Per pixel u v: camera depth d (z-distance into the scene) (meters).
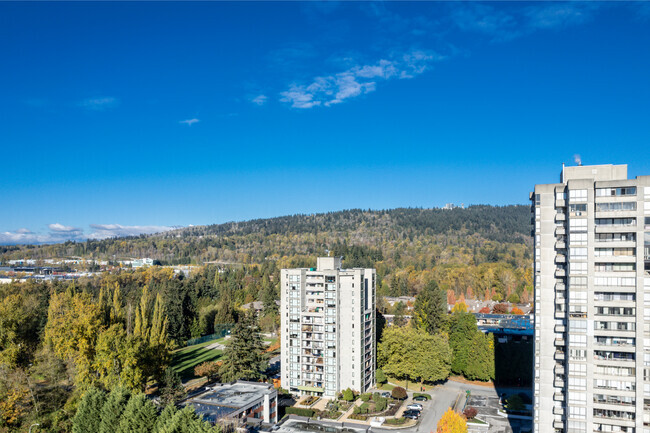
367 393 127.12
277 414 111.81
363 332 131.12
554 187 81.06
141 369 108.44
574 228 77.44
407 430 108.50
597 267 76.50
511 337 165.12
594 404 76.38
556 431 81.19
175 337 185.25
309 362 130.50
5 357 116.75
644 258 74.06
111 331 106.94
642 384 73.81
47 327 129.50
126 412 78.56
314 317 129.75
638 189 74.25
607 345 75.75
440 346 143.25
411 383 145.88
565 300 79.81
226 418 88.12
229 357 126.56
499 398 132.12
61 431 93.69
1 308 131.12
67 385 114.25
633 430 74.31
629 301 74.69
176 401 99.62
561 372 80.19
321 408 121.31
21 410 95.12
